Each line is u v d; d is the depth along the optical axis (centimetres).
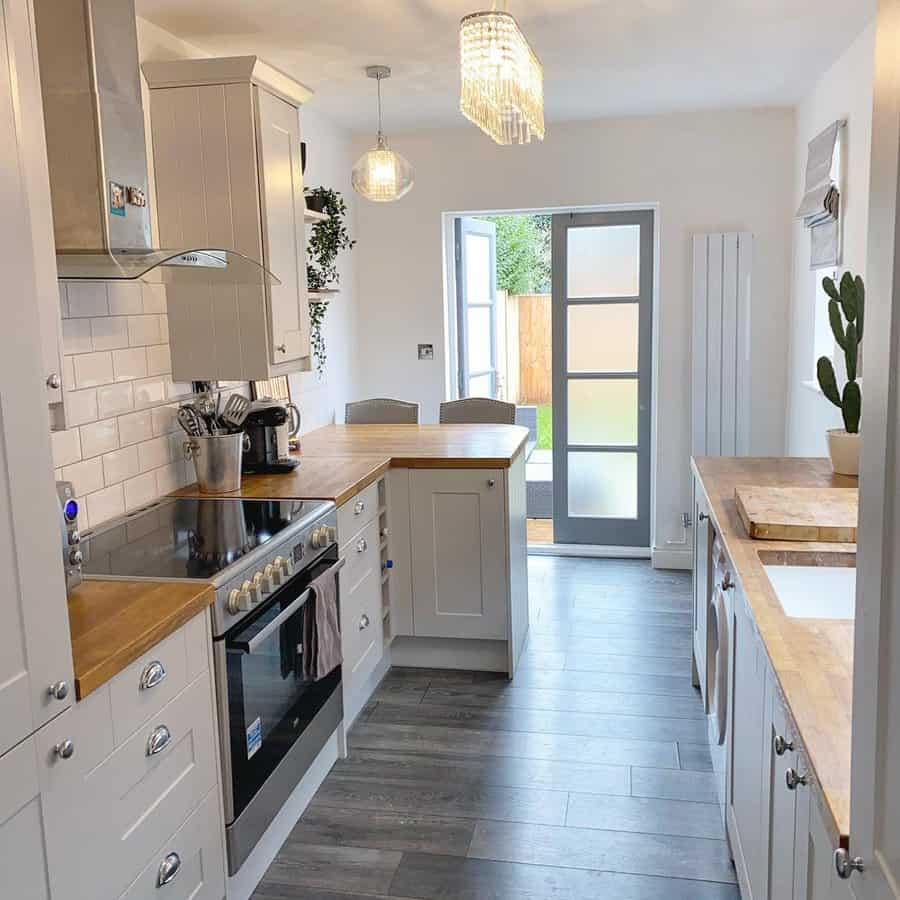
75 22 228
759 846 184
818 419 433
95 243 235
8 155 136
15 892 142
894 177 86
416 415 485
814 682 149
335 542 300
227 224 312
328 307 498
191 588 207
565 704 352
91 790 162
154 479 308
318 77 398
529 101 262
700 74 409
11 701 138
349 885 245
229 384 367
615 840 262
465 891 241
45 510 146
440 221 534
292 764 261
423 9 308
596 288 546
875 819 91
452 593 373
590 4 309
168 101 308
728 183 501
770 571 229
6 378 135
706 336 512
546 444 980
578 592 491
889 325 88
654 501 536
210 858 212
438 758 312
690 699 354
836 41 361
